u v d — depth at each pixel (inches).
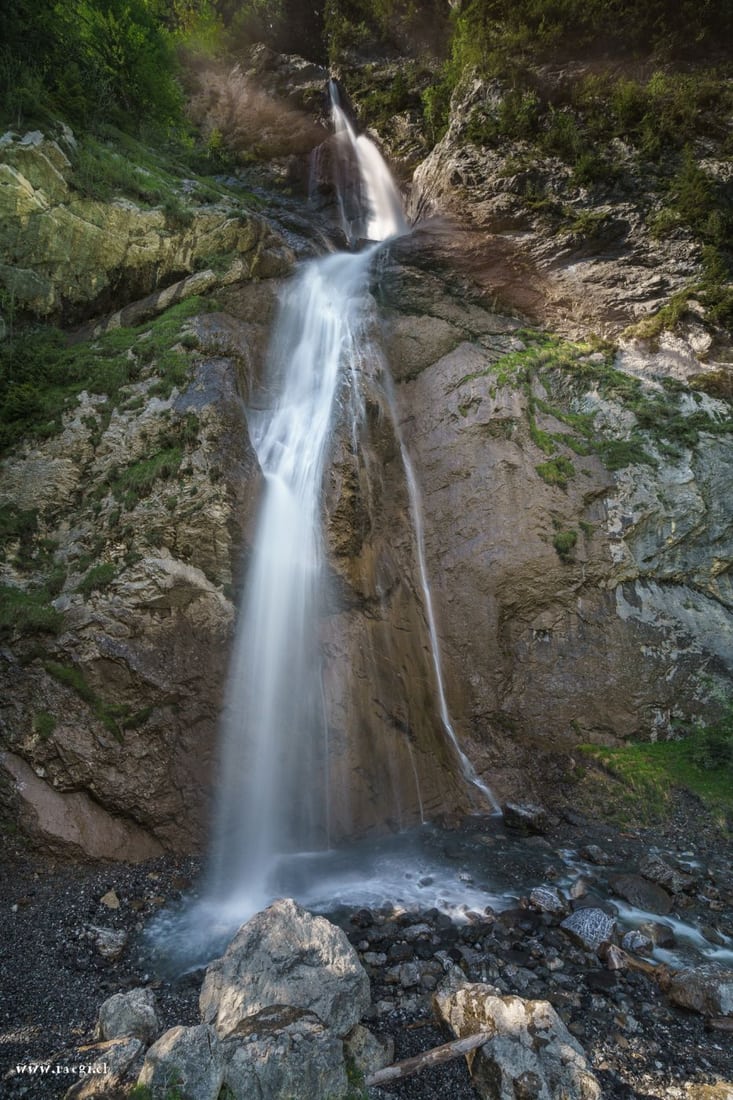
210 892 235.3
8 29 418.9
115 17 557.9
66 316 402.0
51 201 381.1
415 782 299.9
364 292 472.4
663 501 375.2
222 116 837.2
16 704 250.2
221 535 295.6
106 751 251.0
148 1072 134.1
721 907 234.4
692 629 362.0
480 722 334.0
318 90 846.5
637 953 203.8
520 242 503.2
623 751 328.2
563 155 527.8
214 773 265.9
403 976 187.0
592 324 468.1
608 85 536.4
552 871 253.6
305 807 275.1
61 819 240.1
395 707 310.2
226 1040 141.9
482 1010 161.5
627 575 364.8
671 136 506.3
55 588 277.1
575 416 406.3
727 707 346.3
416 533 376.2
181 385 339.6
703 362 425.4
